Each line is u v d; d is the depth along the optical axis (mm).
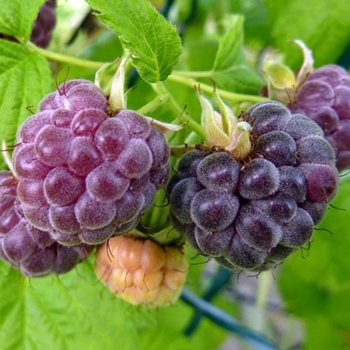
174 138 97
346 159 107
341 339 174
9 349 129
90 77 129
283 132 92
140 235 108
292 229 91
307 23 138
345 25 137
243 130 91
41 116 88
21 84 110
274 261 95
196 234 93
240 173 91
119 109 88
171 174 99
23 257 99
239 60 126
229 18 134
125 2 95
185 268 110
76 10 146
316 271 162
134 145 84
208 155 92
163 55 96
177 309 162
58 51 147
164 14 148
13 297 131
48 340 130
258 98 112
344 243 152
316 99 107
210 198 90
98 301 131
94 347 130
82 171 84
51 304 131
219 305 191
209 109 93
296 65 138
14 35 112
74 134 85
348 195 145
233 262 93
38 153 85
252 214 90
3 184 101
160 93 99
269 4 138
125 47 94
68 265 103
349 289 164
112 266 109
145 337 143
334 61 139
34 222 88
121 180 84
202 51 155
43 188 85
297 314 173
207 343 191
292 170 91
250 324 190
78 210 85
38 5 111
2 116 109
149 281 107
